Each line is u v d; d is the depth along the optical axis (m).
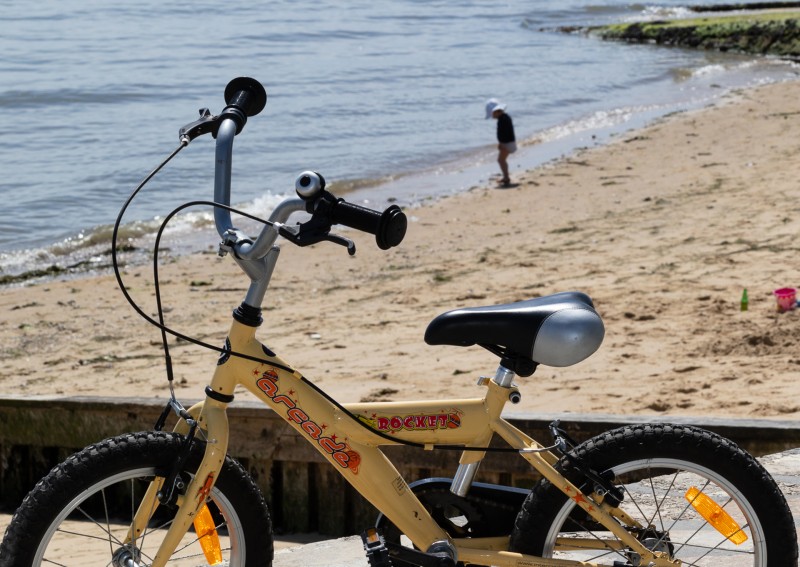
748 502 3.44
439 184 22.58
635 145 24.70
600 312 11.77
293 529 6.96
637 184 20.23
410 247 16.69
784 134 24.09
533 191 20.64
